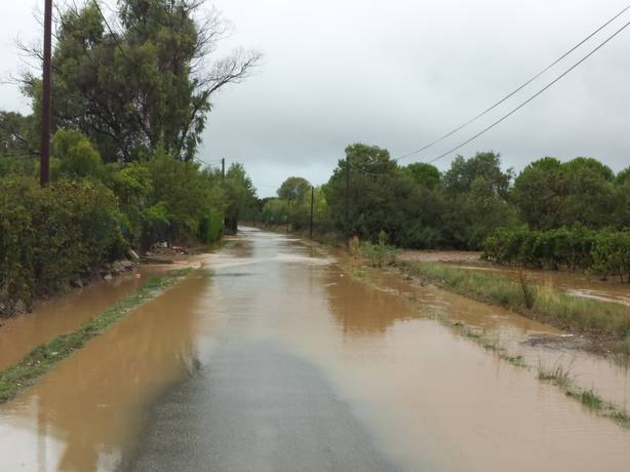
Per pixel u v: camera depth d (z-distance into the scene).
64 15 33.25
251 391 6.41
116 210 16.80
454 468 4.45
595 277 22.14
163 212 26.31
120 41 33.56
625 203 35.38
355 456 4.64
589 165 63.41
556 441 5.00
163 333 9.52
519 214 43.34
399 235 41.94
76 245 13.95
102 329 9.77
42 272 12.54
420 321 10.98
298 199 93.56
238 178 85.88
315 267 23.41
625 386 6.69
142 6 35.19
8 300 11.06
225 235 64.19
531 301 12.34
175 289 15.30
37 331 9.68
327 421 5.46
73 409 5.75
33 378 6.85
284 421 5.45
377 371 7.31
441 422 5.46
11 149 37.22
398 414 5.68
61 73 32.59
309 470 4.37
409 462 4.55
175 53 34.78
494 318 11.45
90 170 20.11
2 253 10.55
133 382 6.71
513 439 5.04
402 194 43.03
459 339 9.32
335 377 7.02
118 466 4.42
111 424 5.33
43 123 13.77
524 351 8.48
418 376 7.08
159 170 28.28
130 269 20.42
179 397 6.16
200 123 37.84
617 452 4.77
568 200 38.94
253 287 16.02
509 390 6.51
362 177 42.69
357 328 10.22
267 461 4.53
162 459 4.55
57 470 4.34
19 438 4.98
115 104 33.47
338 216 42.09
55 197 12.59
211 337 9.26
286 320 10.91
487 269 25.97
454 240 42.38
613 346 8.60
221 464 4.46
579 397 6.24
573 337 9.49
